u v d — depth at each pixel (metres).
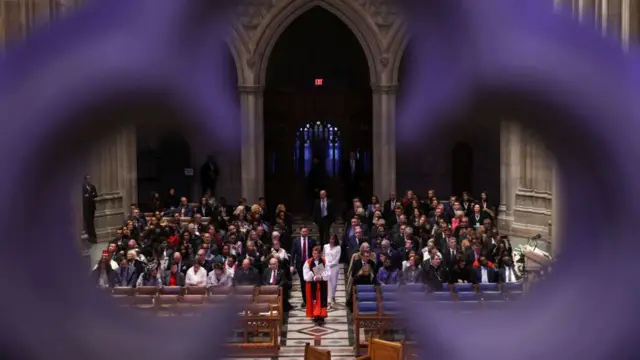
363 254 31.19
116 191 40.09
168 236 33.75
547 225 39.12
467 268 30.08
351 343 28.25
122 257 29.81
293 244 32.41
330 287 32.06
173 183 46.34
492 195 46.75
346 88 47.75
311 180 45.88
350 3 42.19
